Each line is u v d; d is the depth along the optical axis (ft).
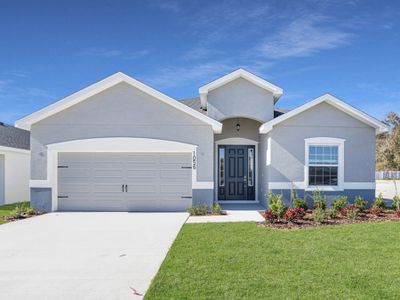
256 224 36.70
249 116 51.98
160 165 48.85
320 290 17.85
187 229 34.19
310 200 48.62
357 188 49.34
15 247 28.30
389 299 16.76
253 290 17.92
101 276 21.07
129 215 44.78
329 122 49.47
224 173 58.90
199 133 48.39
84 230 35.17
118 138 48.39
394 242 27.78
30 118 47.91
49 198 48.19
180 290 18.03
